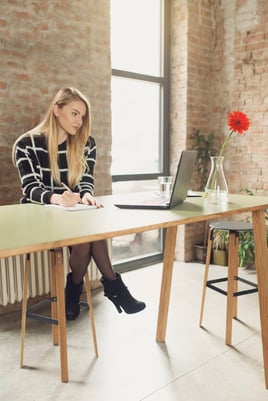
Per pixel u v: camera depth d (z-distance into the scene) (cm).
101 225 148
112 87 405
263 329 213
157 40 443
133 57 421
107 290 237
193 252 462
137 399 197
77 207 193
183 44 436
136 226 147
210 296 343
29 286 300
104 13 353
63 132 255
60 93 251
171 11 443
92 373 222
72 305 241
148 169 449
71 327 283
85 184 258
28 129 311
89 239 131
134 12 418
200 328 281
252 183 439
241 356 242
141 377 217
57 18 320
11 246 114
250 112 435
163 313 257
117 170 417
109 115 367
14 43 297
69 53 331
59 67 325
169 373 222
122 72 406
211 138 455
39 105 316
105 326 285
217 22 454
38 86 314
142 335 271
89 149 268
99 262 235
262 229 217
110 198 229
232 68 445
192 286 369
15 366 230
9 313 312
